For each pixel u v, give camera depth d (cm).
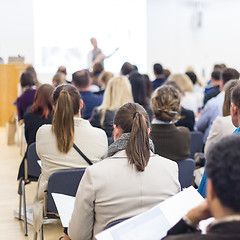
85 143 225
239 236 76
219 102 359
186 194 140
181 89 441
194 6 1060
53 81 479
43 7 912
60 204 186
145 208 156
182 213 134
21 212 337
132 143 157
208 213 99
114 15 956
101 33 950
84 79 406
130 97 352
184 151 247
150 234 126
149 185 157
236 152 80
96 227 160
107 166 157
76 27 932
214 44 1098
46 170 229
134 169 157
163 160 164
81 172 220
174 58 1060
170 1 1034
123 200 155
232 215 78
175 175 165
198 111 500
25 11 903
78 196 159
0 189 405
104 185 154
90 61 884
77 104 229
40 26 914
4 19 895
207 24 1083
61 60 931
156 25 1030
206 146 271
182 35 1061
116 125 167
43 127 230
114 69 972
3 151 562
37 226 237
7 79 745
